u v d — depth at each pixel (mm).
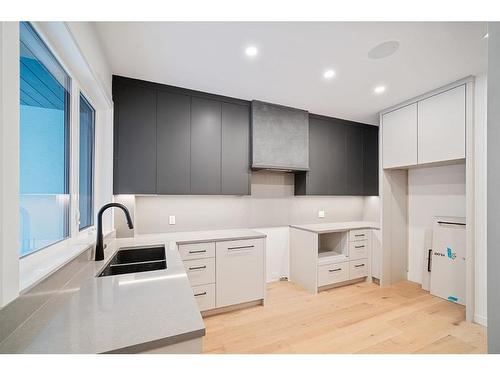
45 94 1274
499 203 893
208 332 2090
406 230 3443
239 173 2783
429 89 2549
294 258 3334
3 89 671
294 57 1918
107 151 2113
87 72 1490
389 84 2424
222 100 2699
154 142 2346
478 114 2250
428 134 2643
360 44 1749
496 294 900
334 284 3160
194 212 2873
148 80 2314
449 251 2799
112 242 2131
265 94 2670
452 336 2021
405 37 1659
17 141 731
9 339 713
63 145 1466
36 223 1153
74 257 1238
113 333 747
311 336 2023
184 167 2486
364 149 3721
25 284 848
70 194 1469
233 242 2490
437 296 2842
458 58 1947
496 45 914
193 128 2537
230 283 2467
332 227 3258
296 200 3525
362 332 2086
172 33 1616
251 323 2240
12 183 707
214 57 1918
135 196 2566
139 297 1006
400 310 2500
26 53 1114
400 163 2957
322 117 3373
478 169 2250
